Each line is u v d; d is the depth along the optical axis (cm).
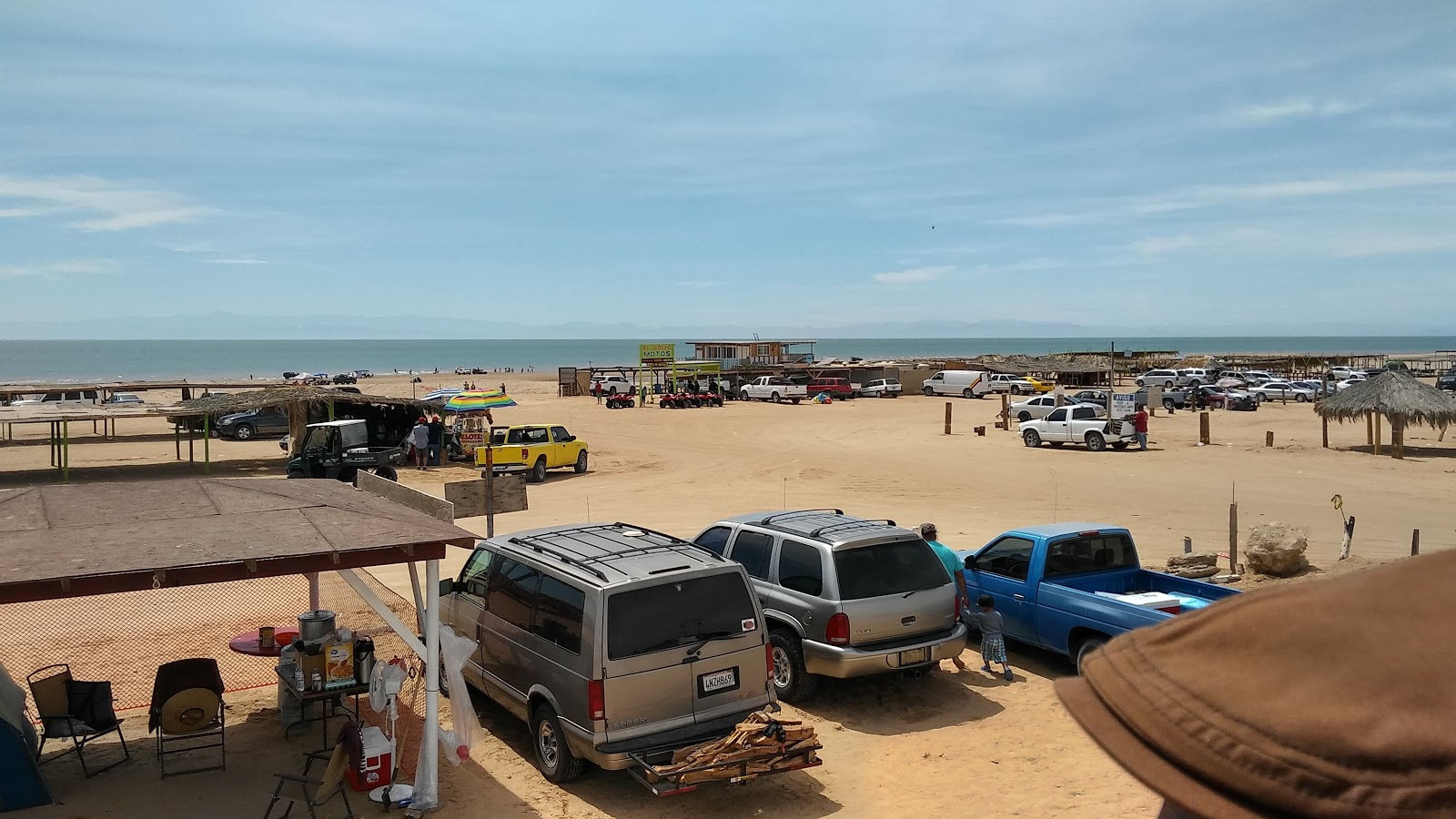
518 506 1233
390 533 720
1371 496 2434
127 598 1383
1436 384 6556
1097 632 1011
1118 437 3447
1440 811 79
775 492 2561
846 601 950
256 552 652
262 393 3375
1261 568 1452
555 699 798
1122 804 738
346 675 845
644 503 2377
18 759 748
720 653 809
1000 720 941
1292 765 89
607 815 744
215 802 766
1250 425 4409
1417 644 95
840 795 780
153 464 3244
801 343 8138
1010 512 2217
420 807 744
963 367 8169
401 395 7025
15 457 3453
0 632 1228
